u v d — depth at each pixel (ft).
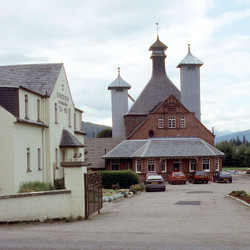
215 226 41.45
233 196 88.99
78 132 138.10
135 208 65.62
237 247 29.58
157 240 32.71
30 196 46.29
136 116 236.43
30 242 32.07
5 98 83.61
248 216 51.39
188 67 222.89
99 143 222.69
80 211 48.44
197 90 222.69
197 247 29.60
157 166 188.03
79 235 35.60
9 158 79.41
